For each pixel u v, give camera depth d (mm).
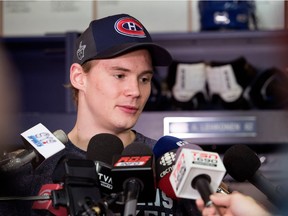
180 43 2941
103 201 1312
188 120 2645
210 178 1293
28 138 1539
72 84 1844
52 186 1594
